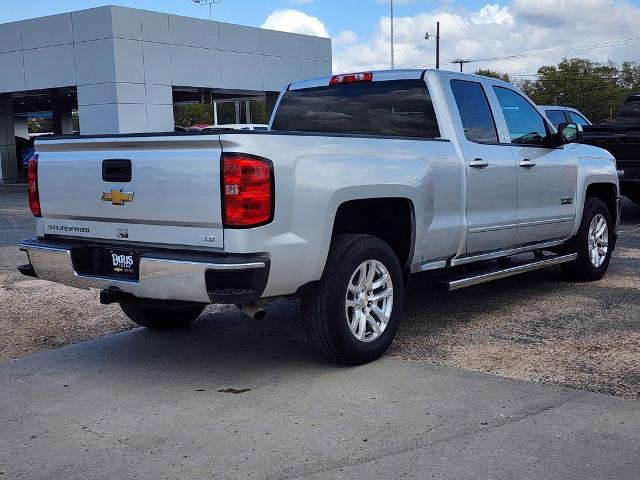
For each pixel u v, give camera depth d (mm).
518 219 6633
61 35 23031
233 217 4336
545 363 5098
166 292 4531
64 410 4496
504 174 6395
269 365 5266
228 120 75062
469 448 3764
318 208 4648
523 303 6957
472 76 6461
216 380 4973
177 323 6277
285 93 7066
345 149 4914
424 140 5637
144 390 4820
